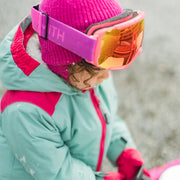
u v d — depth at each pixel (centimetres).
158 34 341
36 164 86
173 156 185
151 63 286
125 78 263
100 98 107
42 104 86
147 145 193
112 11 77
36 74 85
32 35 95
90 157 104
